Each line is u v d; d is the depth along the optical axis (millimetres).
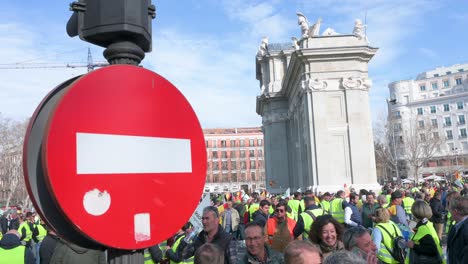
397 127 123625
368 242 5219
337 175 35688
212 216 6641
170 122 2936
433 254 7082
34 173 2451
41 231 15180
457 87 131875
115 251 2664
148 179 2746
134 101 2768
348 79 36531
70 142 2451
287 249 3191
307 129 37000
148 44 3146
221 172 134375
